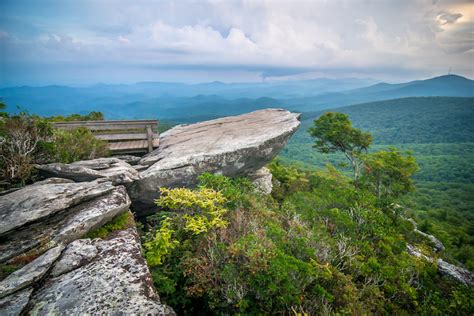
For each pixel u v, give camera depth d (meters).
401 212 15.55
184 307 6.18
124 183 8.10
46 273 4.40
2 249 4.90
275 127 12.29
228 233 6.93
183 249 6.71
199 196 7.44
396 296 8.36
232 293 5.45
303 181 20.67
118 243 5.41
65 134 9.58
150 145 12.07
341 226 10.47
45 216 5.46
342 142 24.97
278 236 6.97
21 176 7.38
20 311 3.55
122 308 3.69
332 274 6.91
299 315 5.13
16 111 8.42
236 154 10.34
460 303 8.49
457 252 23.84
